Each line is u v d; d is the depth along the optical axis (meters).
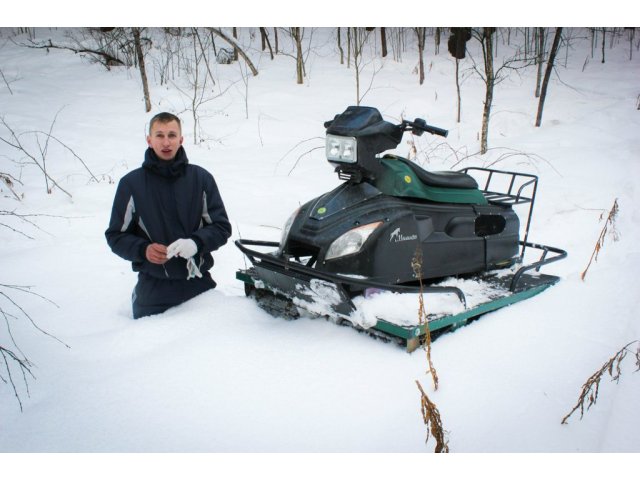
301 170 6.79
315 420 2.16
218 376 2.44
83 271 4.01
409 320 2.66
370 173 2.95
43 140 7.80
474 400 2.30
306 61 13.12
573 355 2.69
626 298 3.32
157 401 2.29
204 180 3.10
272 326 2.90
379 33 15.52
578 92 10.31
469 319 3.05
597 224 4.73
